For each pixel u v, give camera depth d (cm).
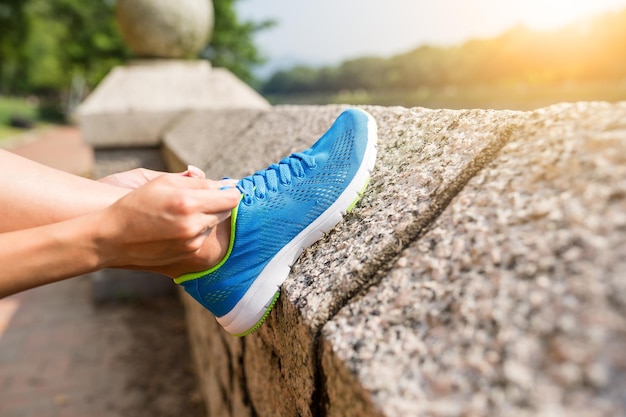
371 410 52
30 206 91
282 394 94
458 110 96
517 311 49
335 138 108
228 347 144
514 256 55
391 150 101
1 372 272
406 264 67
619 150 56
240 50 1591
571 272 49
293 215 94
